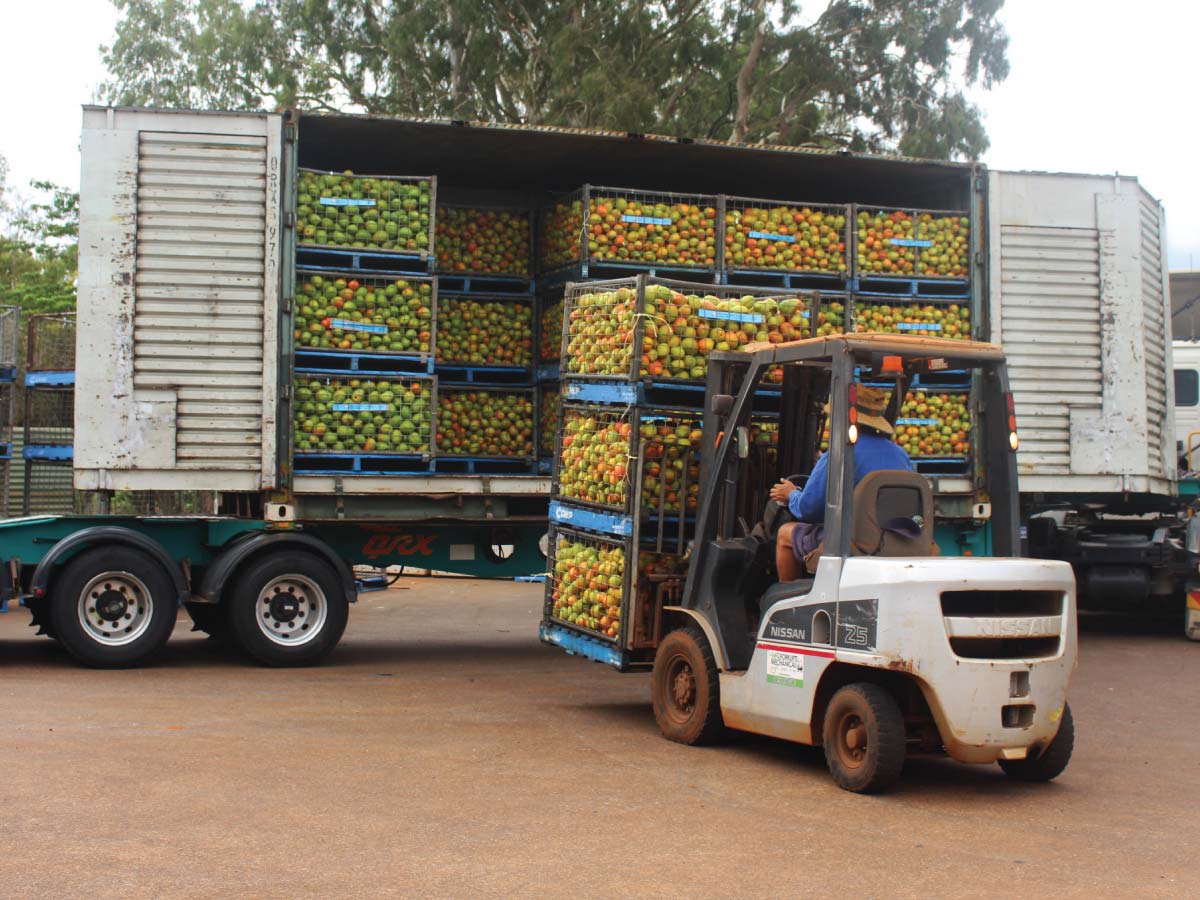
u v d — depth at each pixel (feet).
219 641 41.52
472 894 15.90
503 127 38.45
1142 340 43.14
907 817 20.80
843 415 23.39
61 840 17.79
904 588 21.68
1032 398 42.27
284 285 35.94
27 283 109.40
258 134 35.86
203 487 35.22
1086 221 43.01
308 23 94.27
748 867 17.44
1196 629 46.57
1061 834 19.97
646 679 36.09
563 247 42.01
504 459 43.34
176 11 107.14
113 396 34.81
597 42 88.69
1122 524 50.29
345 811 19.85
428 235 38.40
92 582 34.71
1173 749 27.45
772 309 29.37
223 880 16.20
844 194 46.11
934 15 91.15
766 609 24.98
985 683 21.74
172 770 22.27
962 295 42.75
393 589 65.92
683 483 28.43
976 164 42.32
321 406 36.94
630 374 28.17
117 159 34.94
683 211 41.11
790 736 24.07
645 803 21.07
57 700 29.22
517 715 29.37
